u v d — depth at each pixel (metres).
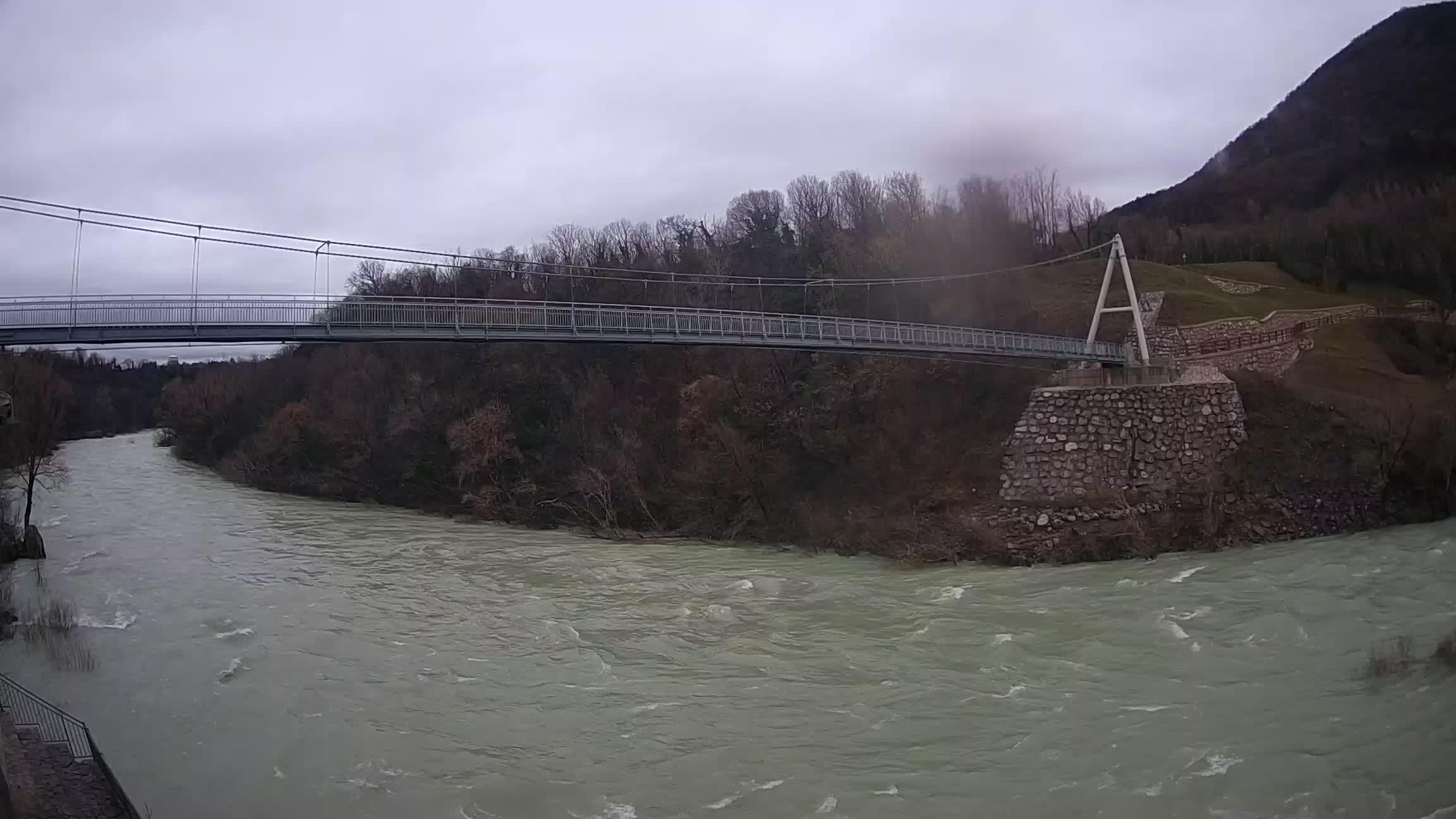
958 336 41.88
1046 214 71.06
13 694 20.69
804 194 72.75
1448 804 13.79
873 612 26.78
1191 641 22.17
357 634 25.94
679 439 48.34
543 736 18.67
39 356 55.88
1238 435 38.25
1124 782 15.43
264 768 17.47
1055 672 20.80
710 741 18.11
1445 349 50.62
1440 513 35.56
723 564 35.22
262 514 50.97
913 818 14.74
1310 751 15.97
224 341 31.98
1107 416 37.38
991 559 33.25
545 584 32.06
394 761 17.66
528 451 52.72
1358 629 22.12
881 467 41.03
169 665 23.47
